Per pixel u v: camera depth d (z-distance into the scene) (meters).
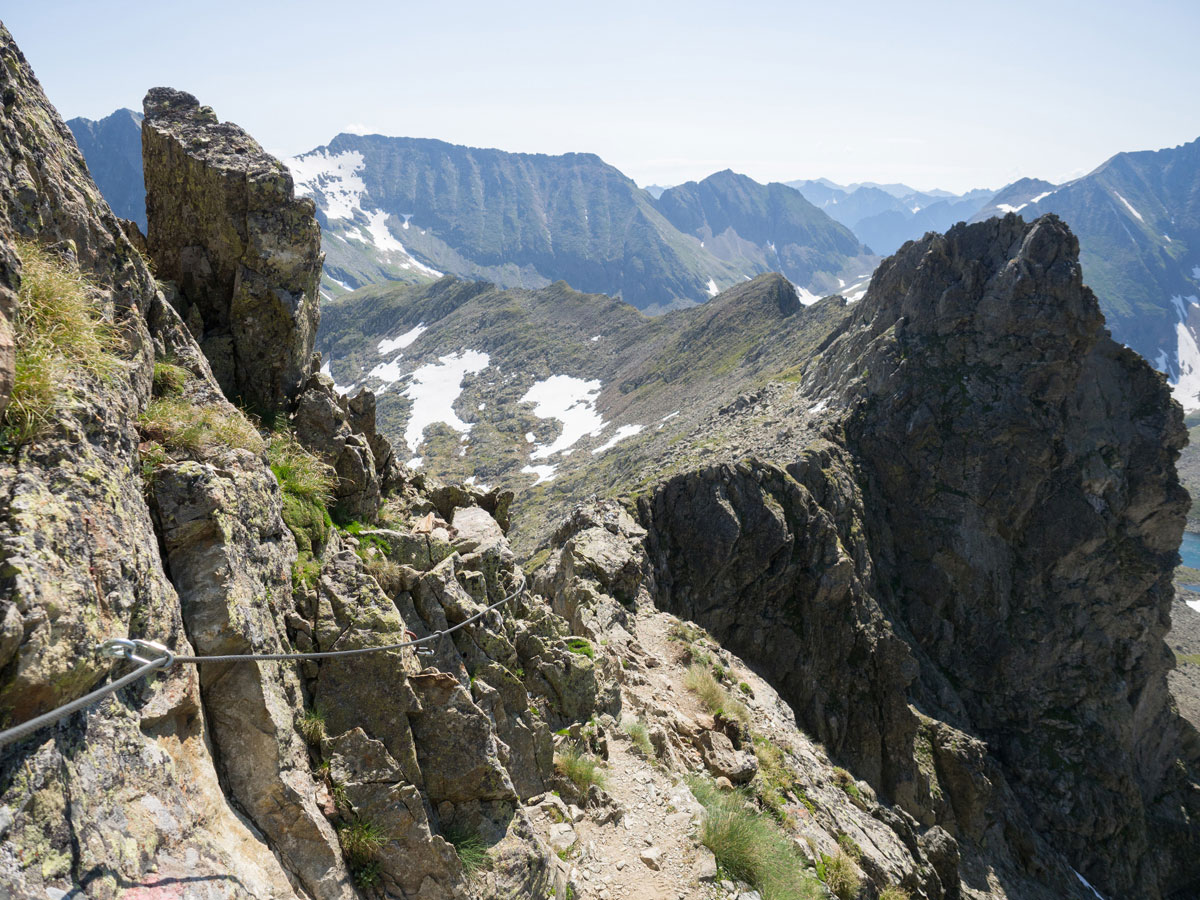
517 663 13.14
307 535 10.23
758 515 48.59
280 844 7.45
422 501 15.98
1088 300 63.84
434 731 9.30
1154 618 62.75
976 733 58.72
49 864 4.83
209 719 7.43
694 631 25.45
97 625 5.61
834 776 22.36
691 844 12.80
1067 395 64.25
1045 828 55.81
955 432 63.78
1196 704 90.31
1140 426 64.25
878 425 65.44
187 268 12.85
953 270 68.62
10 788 4.77
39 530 5.38
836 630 48.44
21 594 4.92
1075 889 47.59
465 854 8.94
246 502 8.38
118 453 6.82
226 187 12.34
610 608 22.61
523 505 164.75
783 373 111.50
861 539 57.62
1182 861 61.50
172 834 6.00
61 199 7.99
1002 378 65.00
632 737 15.36
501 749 11.27
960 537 62.22
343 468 12.68
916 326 68.88
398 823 8.25
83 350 7.02
